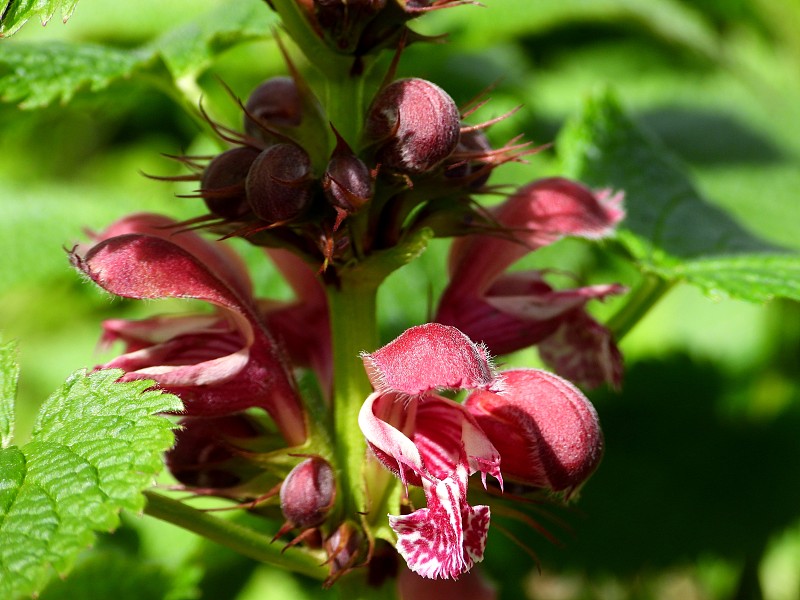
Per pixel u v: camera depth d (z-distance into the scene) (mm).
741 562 375
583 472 254
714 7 499
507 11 385
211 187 255
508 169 379
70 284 415
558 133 447
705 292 293
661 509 376
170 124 528
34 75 298
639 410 393
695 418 393
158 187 479
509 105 418
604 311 393
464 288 278
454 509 243
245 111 255
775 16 485
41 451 238
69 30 407
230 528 258
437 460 250
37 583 225
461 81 442
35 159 556
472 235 278
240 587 352
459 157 257
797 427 393
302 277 281
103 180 556
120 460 235
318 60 256
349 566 259
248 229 253
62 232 362
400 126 248
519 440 253
